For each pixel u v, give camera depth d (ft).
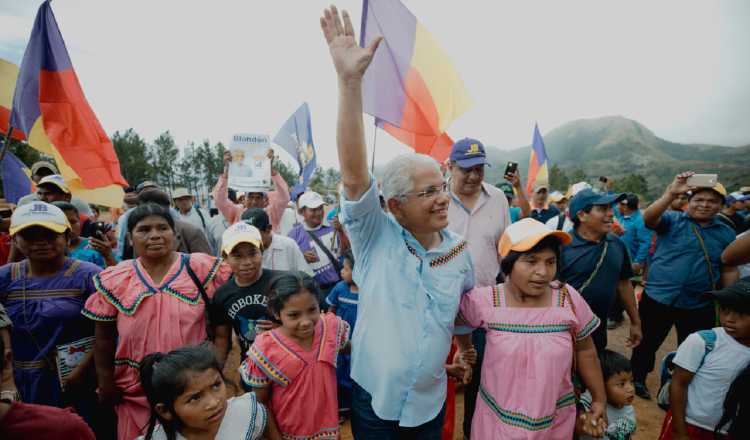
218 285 8.59
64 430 3.95
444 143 15.12
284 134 22.29
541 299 6.61
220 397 5.74
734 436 7.02
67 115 13.56
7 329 6.38
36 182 17.31
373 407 5.84
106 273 7.72
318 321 7.23
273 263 11.86
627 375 7.73
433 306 5.65
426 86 11.87
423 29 11.93
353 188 5.30
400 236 5.83
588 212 9.46
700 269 11.90
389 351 5.60
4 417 3.79
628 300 10.55
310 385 6.92
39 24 13.11
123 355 7.55
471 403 9.52
